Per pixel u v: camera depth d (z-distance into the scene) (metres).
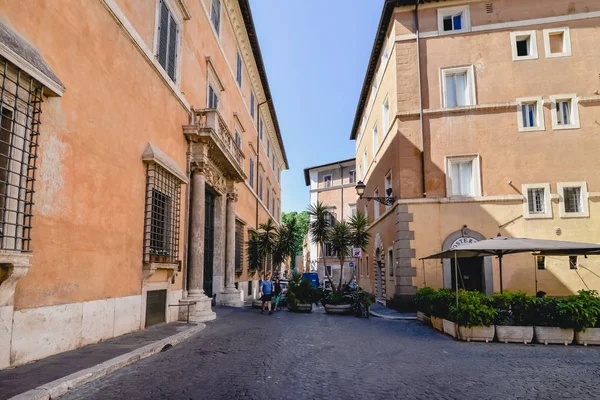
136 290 9.22
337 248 18.77
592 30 17.31
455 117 17.34
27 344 5.74
